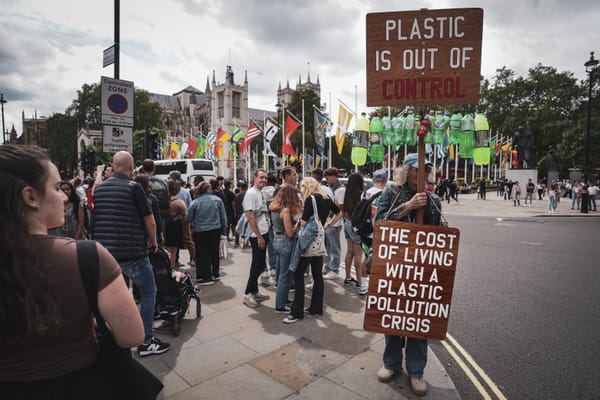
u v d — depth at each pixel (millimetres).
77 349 1134
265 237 5484
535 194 33781
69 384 1101
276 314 4551
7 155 1060
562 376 3234
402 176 3092
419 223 2920
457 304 5090
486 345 3846
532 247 9492
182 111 105750
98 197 3242
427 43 2791
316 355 3455
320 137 19906
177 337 3846
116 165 3350
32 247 1012
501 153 45469
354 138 17719
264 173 5457
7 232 981
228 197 9625
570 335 4078
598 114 39344
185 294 4102
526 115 46562
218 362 3309
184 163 26578
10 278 956
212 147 32344
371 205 4758
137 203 3270
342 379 3047
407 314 2939
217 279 6156
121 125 6523
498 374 3273
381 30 2840
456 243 2865
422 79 2818
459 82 2768
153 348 3445
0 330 975
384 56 2855
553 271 6934
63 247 1090
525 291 5668
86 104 61719
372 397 2807
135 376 1297
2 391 1039
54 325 1035
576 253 8703
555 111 45062
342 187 6281
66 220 5418
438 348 3783
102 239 3182
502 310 4855
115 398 1286
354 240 5555
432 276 2904
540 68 48250
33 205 1072
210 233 5934
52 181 1158
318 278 4488
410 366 2965
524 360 3525
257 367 3225
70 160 64812
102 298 1118
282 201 4445
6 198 1011
